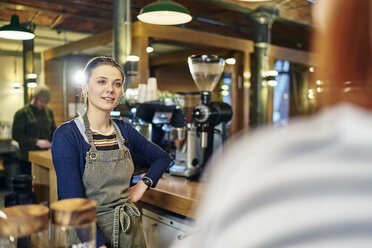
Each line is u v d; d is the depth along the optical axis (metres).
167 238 2.08
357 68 0.33
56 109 7.32
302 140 0.34
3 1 4.84
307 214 0.31
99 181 1.53
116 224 1.55
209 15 6.90
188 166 2.37
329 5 0.35
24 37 3.40
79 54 7.73
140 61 5.54
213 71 2.27
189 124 2.42
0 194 4.14
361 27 0.33
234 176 0.36
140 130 2.81
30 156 3.39
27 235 0.74
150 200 2.14
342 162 0.32
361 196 0.30
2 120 6.42
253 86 7.59
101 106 1.55
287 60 8.30
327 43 0.35
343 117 0.33
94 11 5.91
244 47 7.35
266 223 0.32
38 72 7.57
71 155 1.47
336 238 0.30
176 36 6.04
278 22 7.68
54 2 5.32
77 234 0.78
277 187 0.32
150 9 3.01
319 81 0.37
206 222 0.38
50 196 3.06
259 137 0.39
